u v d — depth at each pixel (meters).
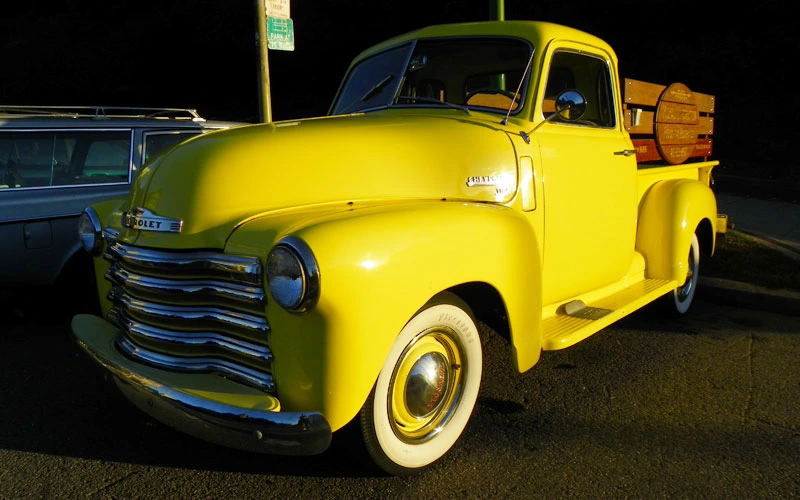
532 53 3.96
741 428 3.69
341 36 23.17
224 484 3.09
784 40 19.67
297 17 23.12
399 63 4.32
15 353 4.71
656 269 5.13
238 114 23.84
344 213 2.83
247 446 2.57
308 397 2.64
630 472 3.22
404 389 3.00
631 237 4.78
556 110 3.92
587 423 3.73
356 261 2.58
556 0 21.62
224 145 3.12
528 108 3.92
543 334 3.74
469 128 3.67
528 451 3.41
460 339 3.20
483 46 4.14
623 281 4.90
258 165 3.05
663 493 3.05
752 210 10.25
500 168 3.63
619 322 5.61
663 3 21.14
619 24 21.53
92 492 3.01
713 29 21.14
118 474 3.16
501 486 3.09
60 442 3.45
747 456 3.39
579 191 4.16
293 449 2.53
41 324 5.40
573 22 21.20
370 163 3.28
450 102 4.36
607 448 3.45
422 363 3.04
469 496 3.00
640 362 4.67
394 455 2.99
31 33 26.98
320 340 2.58
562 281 4.12
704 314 5.90
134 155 5.71
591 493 3.04
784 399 4.07
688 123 6.57
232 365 2.81
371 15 23.03
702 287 6.36
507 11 21.16
